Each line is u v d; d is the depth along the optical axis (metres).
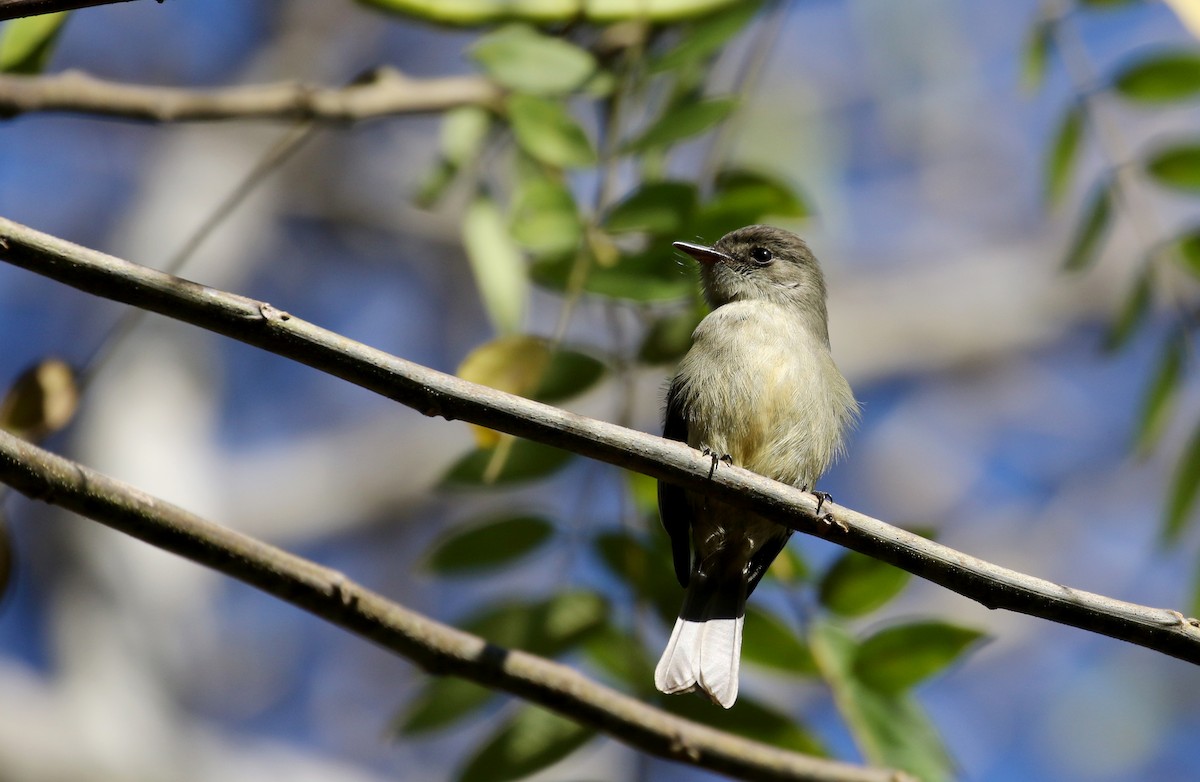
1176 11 7.57
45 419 6.46
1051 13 8.41
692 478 5.80
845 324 19.58
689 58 8.01
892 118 19.45
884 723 6.81
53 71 16.97
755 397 8.35
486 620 6.93
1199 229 7.93
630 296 7.25
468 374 6.50
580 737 6.73
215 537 5.89
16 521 14.49
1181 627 5.69
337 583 6.13
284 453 17.45
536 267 7.43
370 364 5.32
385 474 17.30
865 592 6.97
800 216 7.76
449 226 18.59
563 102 8.23
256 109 8.22
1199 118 15.02
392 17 8.74
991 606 5.81
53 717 12.92
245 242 17.03
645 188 7.37
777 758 6.64
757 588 7.84
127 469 14.72
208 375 15.95
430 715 6.82
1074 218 19.75
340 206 18.33
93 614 13.72
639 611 7.07
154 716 13.49
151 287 5.11
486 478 7.00
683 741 6.59
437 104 9.01
